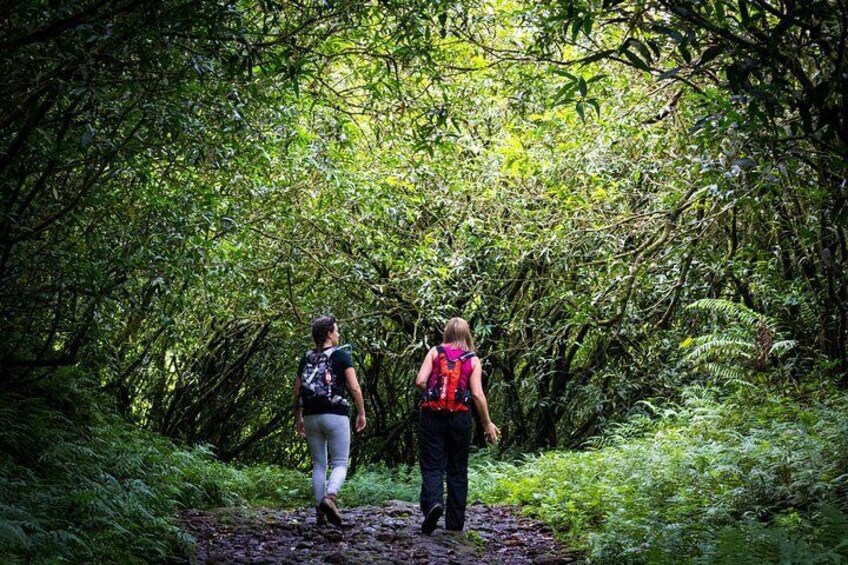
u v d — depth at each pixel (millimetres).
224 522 7582
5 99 6328
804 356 10930
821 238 8656
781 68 5293
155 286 8883
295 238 12969
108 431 8875
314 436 7688
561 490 8320
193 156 7578
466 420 7281
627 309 12656
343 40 7957
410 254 12805
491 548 6922
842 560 4910
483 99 11594
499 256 12453
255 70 8016
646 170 11383
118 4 5539
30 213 7695
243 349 18062
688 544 5770
